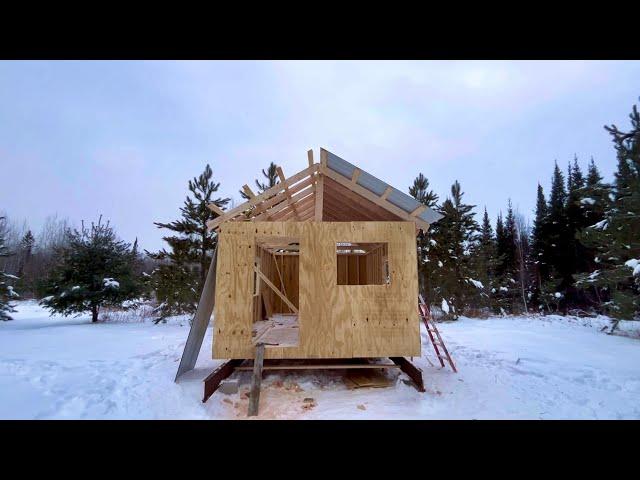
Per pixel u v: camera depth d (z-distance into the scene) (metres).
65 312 11.30
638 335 9.11
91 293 11.27
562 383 4.86
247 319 5.11
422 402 4.17
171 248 11.49
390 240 5.37
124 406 3.87
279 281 10.70
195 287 11.50
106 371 5.24
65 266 11.52
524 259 21.17
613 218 9.02
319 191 5.71
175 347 7.33
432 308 13.23
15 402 3.91
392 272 5.30
